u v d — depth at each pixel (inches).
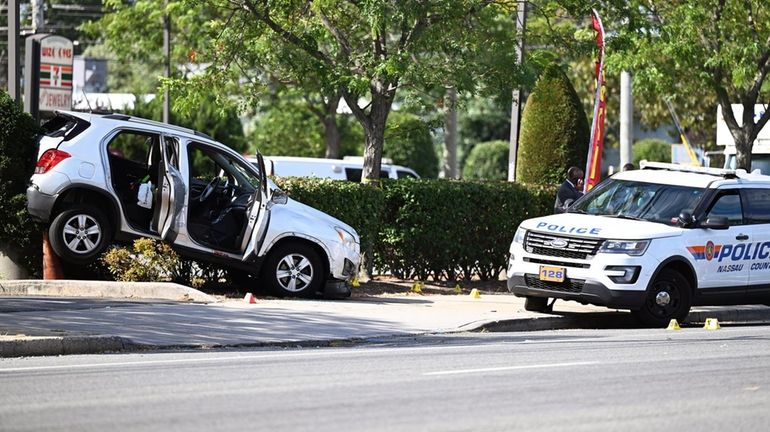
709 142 3622.0
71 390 794.2
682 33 1969.7
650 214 1406.3
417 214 1704.0
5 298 1273.4
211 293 1443.2
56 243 1359.5
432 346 1101.7
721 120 2447.1
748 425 724.0
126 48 3373.5
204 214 1433.3
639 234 1336.1
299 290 1440.7
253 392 794.2
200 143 1413.6
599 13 1747.0
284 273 1433.3
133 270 1376.7
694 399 810.2
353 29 1737.2
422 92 1716.3
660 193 1428.4
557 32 1782.7
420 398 780.6
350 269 1475.1
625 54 1894.7
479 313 1371.8
